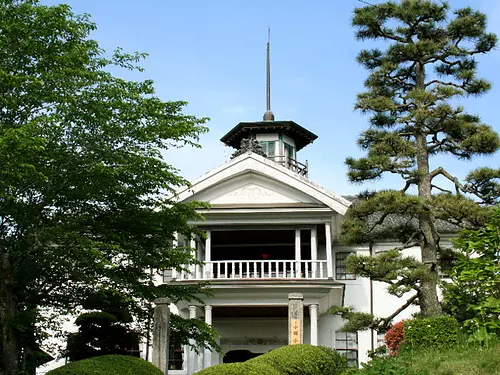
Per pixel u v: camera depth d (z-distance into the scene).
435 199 22.33
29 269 18.14
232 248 32.22
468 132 24.03
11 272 17.62
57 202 18.36
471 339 17.73
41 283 19.64
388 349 25.58
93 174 17.72
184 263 20.95
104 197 19.00
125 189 18.70
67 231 17.23
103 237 19.02
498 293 18.83
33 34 17.50
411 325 19.89
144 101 18.47
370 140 25.03
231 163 29.42
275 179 29.30
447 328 19.38
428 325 19.58
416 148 24.38
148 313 20.59
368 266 22.41
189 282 27.64
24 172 16.14
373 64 26.95
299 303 19.42
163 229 20.28
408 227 24.66
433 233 24.03
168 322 18.48
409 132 25.25
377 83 26.27
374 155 23.67
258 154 30.56
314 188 28.86
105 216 19.42
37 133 16.77
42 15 17.34
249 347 30.58
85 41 18.58
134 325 23.30
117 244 18.83
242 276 29.23
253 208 28.75
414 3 25.52
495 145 23.33
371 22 26.06
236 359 32.09
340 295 28.67
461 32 25.56
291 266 28.20
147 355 29.00
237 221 29.06
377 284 32.03
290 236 31.05
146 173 18.48
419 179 24.03
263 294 27.72
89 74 17.64
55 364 27.88
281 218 29.03
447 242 31.92
